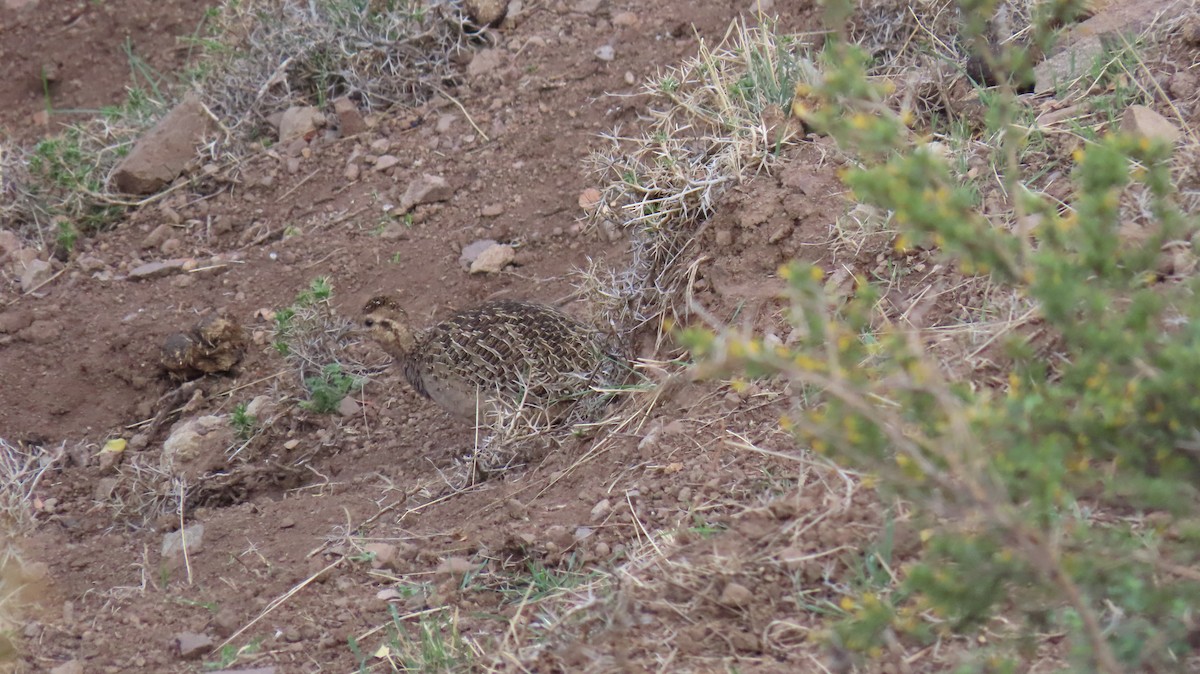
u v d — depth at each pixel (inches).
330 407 477.1
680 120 487.2
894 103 441.1
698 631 281.4
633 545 323.3
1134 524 268.4
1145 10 429.1
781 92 451.8
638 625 288.2
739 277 399.2
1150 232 319.6
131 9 734.5
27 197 610.5
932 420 215.8
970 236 218.1
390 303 449.4
